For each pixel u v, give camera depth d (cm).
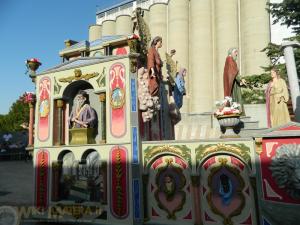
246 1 3750
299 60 1599
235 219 788
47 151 1054
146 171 915
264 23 3603
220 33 3862
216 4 3959
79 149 994
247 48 3678
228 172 812
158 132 1109
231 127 935
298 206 687
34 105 1148
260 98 2320
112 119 948
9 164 2842
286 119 1072
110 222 908
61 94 1058
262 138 755
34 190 1059
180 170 873
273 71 1122
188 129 1700
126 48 1053
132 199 879
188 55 4134
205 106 3838
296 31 1927
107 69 979
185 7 4203
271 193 732
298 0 1784
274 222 726
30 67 1127
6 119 5572
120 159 915
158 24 4412
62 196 1023
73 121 1042
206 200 830
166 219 874
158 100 1017
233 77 1166
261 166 753
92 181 972
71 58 1179
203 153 840
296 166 700
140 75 958
